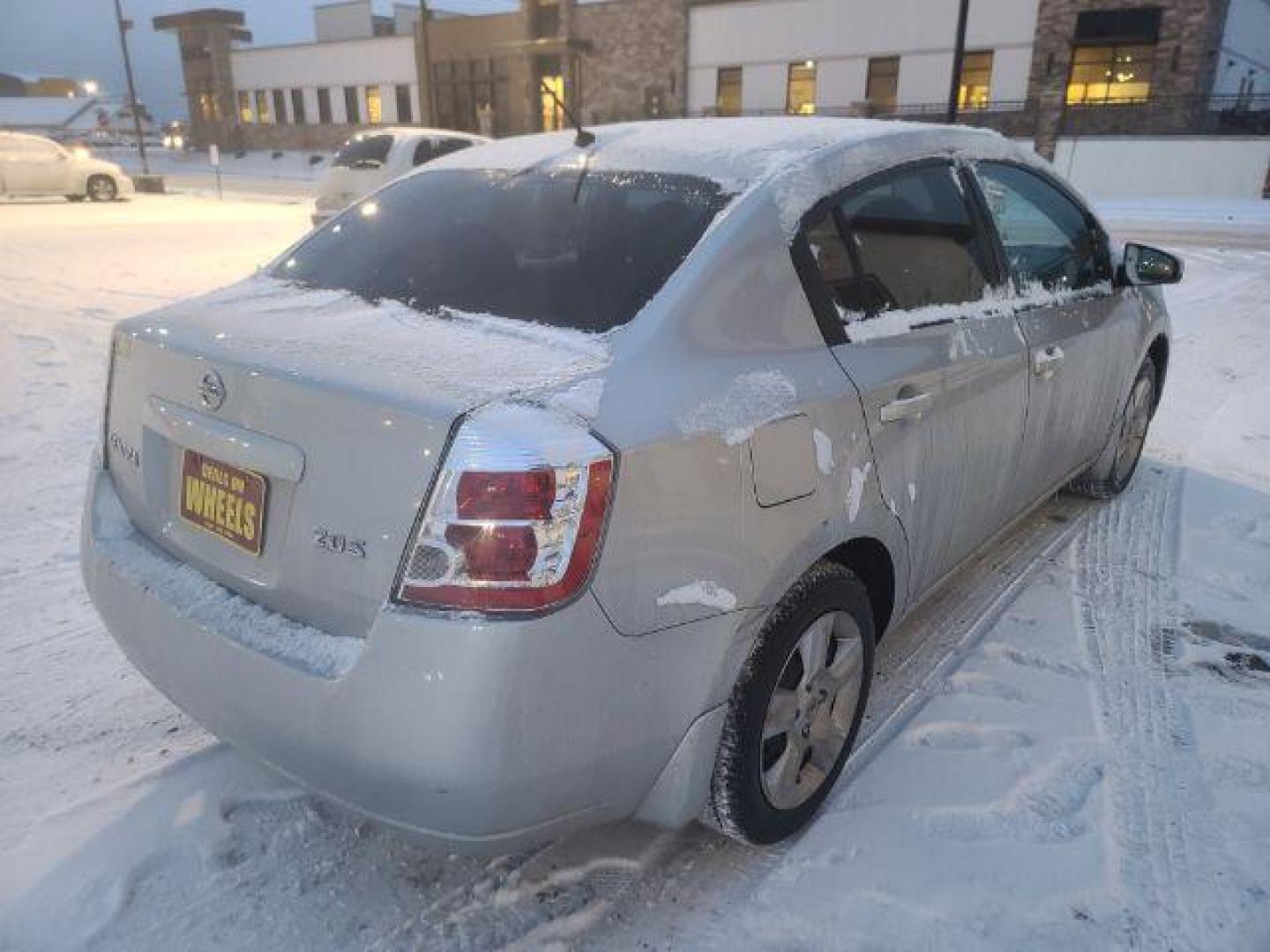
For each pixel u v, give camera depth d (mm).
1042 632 3416
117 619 2178
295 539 1867
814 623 2287
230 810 2447
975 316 2918
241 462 1932
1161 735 2830
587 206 2461
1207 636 3420
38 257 11852
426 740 1667
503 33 39312
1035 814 2488
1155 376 4805
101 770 2582
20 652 3148
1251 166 24938
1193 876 2297
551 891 2232
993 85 28719
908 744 2762
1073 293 3645
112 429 2398
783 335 2236
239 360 1972
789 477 2109
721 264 2176
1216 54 27109
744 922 2152
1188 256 14766
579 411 1771
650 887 2254
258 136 51719
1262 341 8492
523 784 1721
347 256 2674
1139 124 27078
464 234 2539
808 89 32156
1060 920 2164
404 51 43375
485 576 1655
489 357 1928
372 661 1706
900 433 2482
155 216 18906
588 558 1720
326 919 2135
